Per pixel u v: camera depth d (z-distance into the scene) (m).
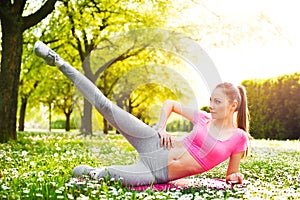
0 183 4.78
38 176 5.21
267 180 6.11
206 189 4.94
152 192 4.54
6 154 7.97
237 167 5.36
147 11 17.14
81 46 18.42
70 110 30.75
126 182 5.13
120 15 16.91
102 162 5.64
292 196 4.75
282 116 20.20
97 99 5.08
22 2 12.65
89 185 4.59
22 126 27.73
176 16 17.27
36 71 22.09
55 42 20.34
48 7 12.79
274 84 20.55
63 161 6.97
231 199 4.20
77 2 17.02
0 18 12.58
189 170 5.20
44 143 11.91
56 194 4.22
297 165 8.11
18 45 12.65
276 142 17.11
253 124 21.50
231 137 5.24
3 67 12.48
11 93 12.48
